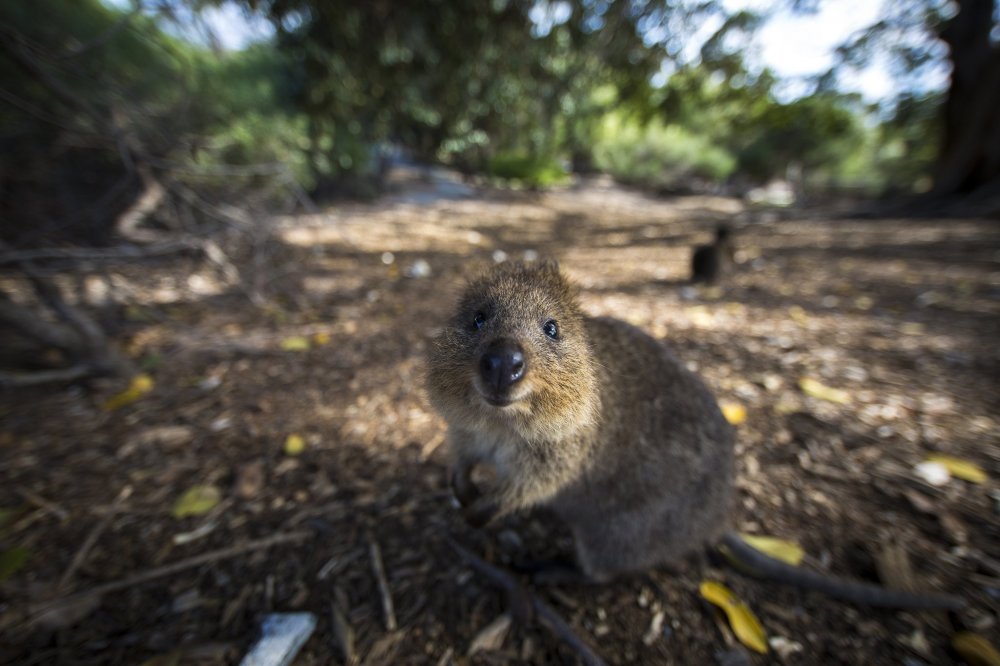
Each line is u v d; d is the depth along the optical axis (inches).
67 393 20.2
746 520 13.9
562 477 11.9
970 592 11.6
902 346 24.6
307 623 10.9
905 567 12.2
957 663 10.2
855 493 14.7
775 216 88.8
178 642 10.6
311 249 44.8
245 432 17.7
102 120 23.3
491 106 71.2
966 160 78.0
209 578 12.2
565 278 12.9
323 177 66.5
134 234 32.5
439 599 11.8
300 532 13.6
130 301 29.5
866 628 11.0
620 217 89.4
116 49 31.6
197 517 14.0
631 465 12.5
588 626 11.3
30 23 26.1
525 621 11.3
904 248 51.6
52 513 14.0
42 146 29.6
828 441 16.9
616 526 12.7
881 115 96.3
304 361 23.3
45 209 28.9
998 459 15.8
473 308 11.7
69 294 29.5
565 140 143.5
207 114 38.8
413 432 17.9
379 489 15.2
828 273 40.8
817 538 13.3
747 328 27.4
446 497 15.0
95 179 32.2
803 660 10.4
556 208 95.7
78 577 12.1
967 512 13.7
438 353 11.5
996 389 20.0
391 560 12.8
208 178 38.6
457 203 88.4
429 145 93.8
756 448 16.8
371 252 46.1
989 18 75.1
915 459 15.9
